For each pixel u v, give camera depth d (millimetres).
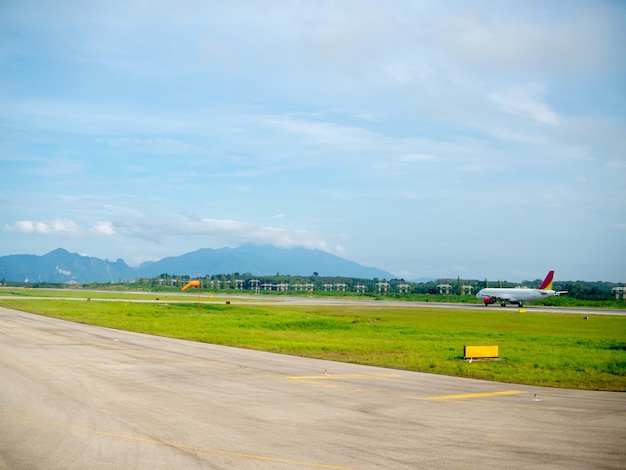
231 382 24516
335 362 33656
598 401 22625
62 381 23203
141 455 12992
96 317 71562
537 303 155000
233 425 16328
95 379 24078
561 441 15570
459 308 118250
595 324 76938
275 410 18734
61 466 12000
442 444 14898
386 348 42031
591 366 34000
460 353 39875
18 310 82500
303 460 12992
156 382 23844
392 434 15875
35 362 28797
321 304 132125
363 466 12703
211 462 12586
